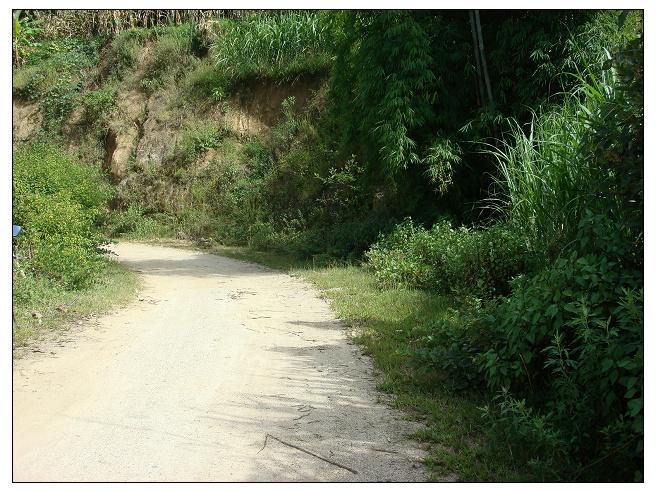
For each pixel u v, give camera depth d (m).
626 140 4.09
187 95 24.09
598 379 3.66
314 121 19.92
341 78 13.98
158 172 22.88
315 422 4.34
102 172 24.47
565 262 4.25
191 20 26.41
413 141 11.90
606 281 3.96
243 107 22.67
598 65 8.26
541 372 4.49
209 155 22.25
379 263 10.76
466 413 4.41
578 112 6.46
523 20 11.72
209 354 6.05
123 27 27.91
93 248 11.17
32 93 27.86
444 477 3.52
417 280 9.42
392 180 13.17
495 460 3.69
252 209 19.30
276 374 5.44
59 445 3.87
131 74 26.30
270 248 16.38
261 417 4.43
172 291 9.78
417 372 5.30
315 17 21.31
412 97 11.75
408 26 11.56
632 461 3.40
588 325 3.89
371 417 4.45
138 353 6.01
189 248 17.56
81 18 29.09
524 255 7.67
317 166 18.11
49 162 13.86
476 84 12.43
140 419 4.33
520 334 4.25
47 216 9.57
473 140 11.82
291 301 8.94
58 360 5.67
